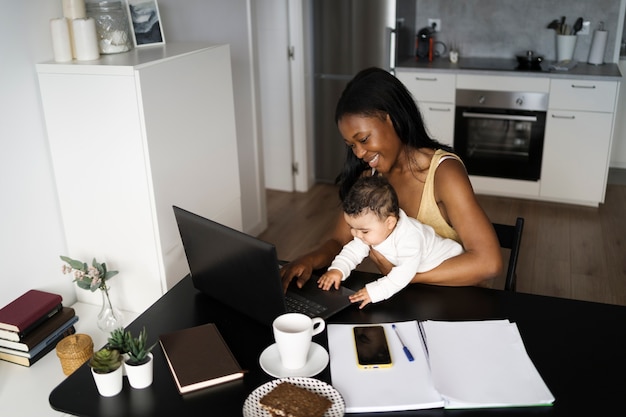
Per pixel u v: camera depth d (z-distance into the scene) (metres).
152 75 2.04
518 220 1.99
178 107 2.20
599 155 4.29
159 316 1.70
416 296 1.73
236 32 3.44
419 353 1.47
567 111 4.24
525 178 4.52
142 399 1.36
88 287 2.02
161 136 2.12
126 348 1.44
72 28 2.11
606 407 1.29
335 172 4.99
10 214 2.09
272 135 4.79
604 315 1.61
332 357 1.47
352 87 1.75
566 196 4.47
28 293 2.09
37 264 2.21
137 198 2.13
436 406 1.31
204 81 2.35
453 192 1.77
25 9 2.05
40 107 2.15
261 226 4.11
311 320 1.43
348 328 1.58
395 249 1.69
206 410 1.32
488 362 1.43
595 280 3.50
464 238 1.78
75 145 2.13
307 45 4.63
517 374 1.39
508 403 1.30
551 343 1.50
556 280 3.50
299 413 1.24
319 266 1.89
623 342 1.50
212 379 1.39
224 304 1.74
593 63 4.47
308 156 4.90
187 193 2.31
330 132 4.89
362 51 4.59
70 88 2.06
